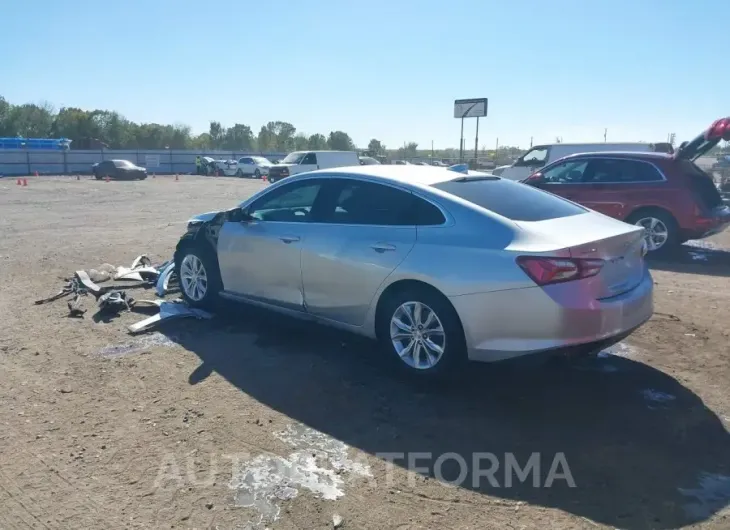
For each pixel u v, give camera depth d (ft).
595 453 12.50
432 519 10.46
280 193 19.19
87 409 14.40
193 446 12.75
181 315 21.12
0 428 13.48
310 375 16.35
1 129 245.86
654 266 32.09
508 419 13.96
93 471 11.82
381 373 16.48
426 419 13.96
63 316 21.67
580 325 13.73
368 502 10.90
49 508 10.71
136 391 15.38
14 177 146.72
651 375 16.49
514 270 13.89
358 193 17.28
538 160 54.85
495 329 14.17
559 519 10.44
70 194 88.33
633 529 10.18
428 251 15.17
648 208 33.99
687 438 13.11
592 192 35.40
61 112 268.41
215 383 15.87
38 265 31.07
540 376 16.37
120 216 56.39
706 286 27.07
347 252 16.69
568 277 13.66
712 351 18.28
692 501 10.93
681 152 34.09
